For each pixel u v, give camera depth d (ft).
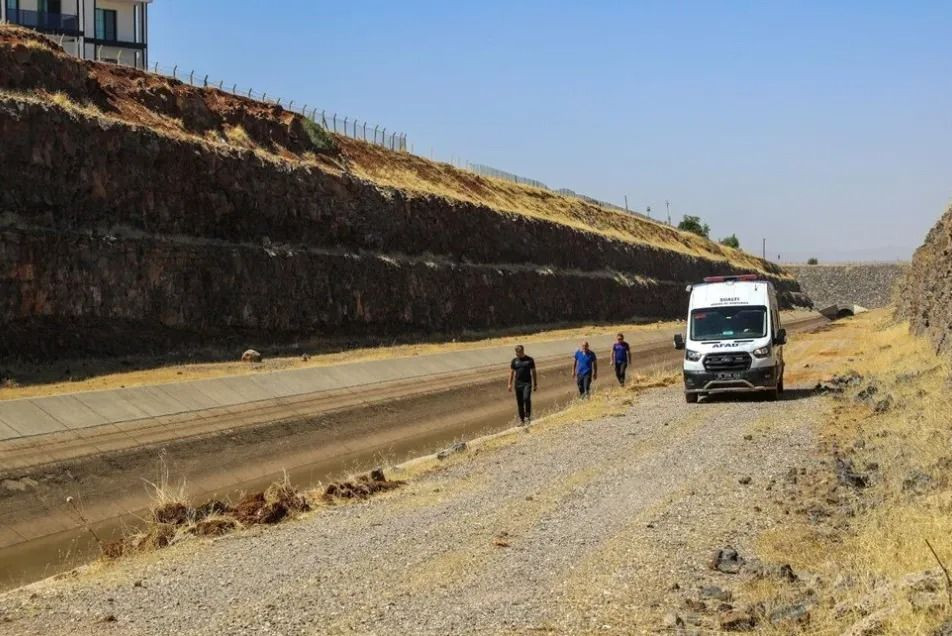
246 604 32.89
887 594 25.63
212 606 33.01
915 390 73.67
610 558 35.94
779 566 32.55
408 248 193.98
